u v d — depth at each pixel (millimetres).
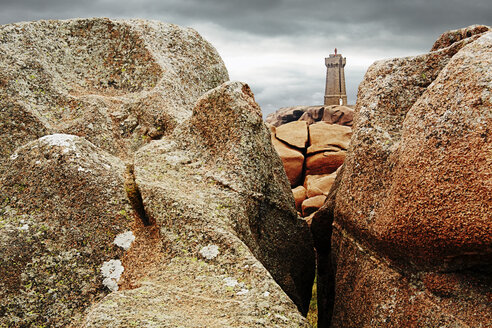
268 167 7195
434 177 4141
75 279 5191
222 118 7020
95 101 8211
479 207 3764
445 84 4359
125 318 3969
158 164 6668
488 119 3809
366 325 5137
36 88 8211
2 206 5680
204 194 6238
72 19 9547
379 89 5910
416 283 4672
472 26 6469
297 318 4469
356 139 5816
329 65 104188
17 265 5105
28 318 4832
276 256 7164
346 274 5945
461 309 4156
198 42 11000
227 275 5004
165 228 5621
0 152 7371
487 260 4012
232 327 4023
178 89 9039
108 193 5895
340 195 6219
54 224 5523
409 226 4457
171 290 4750
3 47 8367
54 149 5988
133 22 10352
